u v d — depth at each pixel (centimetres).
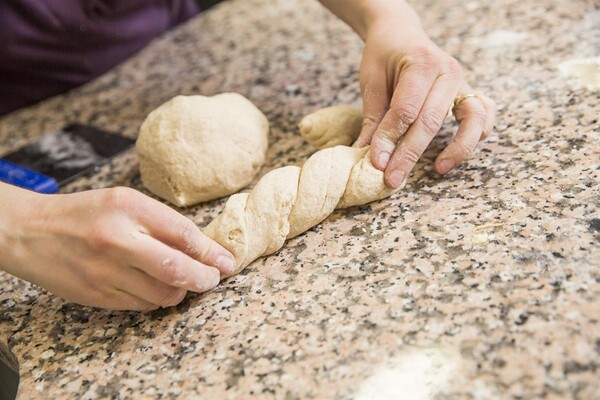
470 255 56
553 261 54
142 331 57
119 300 57
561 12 90
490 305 52
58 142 83
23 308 62
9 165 78
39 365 56
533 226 57
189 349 54
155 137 69
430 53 66
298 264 60
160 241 55
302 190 61
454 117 73
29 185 74
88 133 84
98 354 56
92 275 55
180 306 58
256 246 60
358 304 55
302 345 53
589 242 55
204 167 68
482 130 66
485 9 95
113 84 96
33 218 56
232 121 70
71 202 56
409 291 55
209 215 68
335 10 81
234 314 56
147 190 73
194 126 69
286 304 56
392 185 63
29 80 93
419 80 64
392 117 63
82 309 60
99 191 56
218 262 57
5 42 86
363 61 71
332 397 49
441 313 52
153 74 96
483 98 68
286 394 50
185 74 95
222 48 100
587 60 78
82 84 98
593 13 88
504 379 47
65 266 56
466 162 67
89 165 78
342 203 64
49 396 53
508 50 84
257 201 60
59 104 94
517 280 53
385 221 62
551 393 46
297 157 73
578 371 47
